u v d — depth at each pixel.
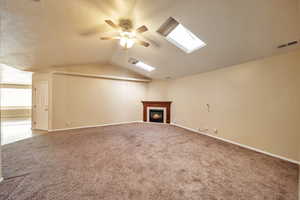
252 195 1.55
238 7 1.74
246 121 3.01
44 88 4.37
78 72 4.65
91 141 3.38
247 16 1.83
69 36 2.71
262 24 1.90
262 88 2.72
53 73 4.31
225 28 2.14
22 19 1.96
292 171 2.03
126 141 3.41
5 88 6.80
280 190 1.63
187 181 1.79
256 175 1.94
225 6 1.77
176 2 1.89
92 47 3.54
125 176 1.88
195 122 4.51
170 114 5.86
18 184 1.67
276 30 1.94
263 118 2.70
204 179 1.84
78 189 1.60
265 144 2.67
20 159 2.34
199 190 1.62
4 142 3.25
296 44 2.14
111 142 3.32
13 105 7.05
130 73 5.88
